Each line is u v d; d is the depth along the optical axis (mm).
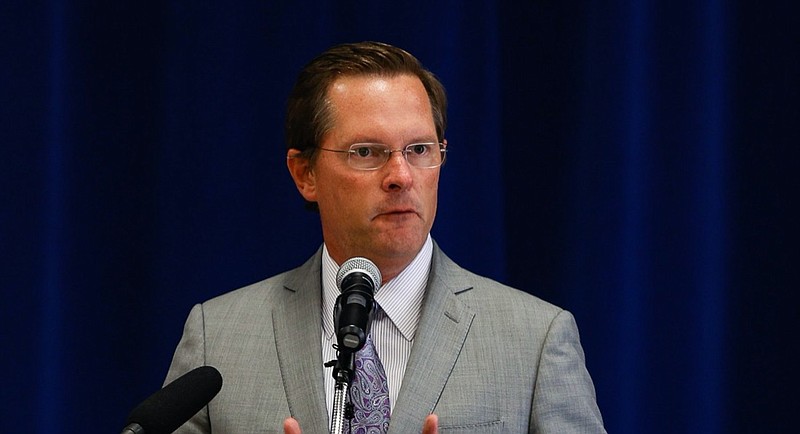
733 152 10031
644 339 9906
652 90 10008
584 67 10109
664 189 9969
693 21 9984
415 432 6895
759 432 9938
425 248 7621
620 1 9992
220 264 10094
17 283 9742
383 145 7125
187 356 7520
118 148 10094
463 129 9945
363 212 7105
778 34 10039
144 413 5672
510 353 7227
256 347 7449
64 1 9961
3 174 9773
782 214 9977
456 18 9984
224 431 7160
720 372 9922
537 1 10367
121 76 10148
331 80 7438
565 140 10172
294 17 10141
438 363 7141
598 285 9906
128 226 10086
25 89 9820
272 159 10148
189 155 10109
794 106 9992
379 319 7379
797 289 9945
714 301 9898
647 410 9883
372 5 10062
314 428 7012
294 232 10133
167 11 10180
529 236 10211
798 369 9945
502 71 10320
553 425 7016
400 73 7387
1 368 9711
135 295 10078
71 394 9875
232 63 10133
